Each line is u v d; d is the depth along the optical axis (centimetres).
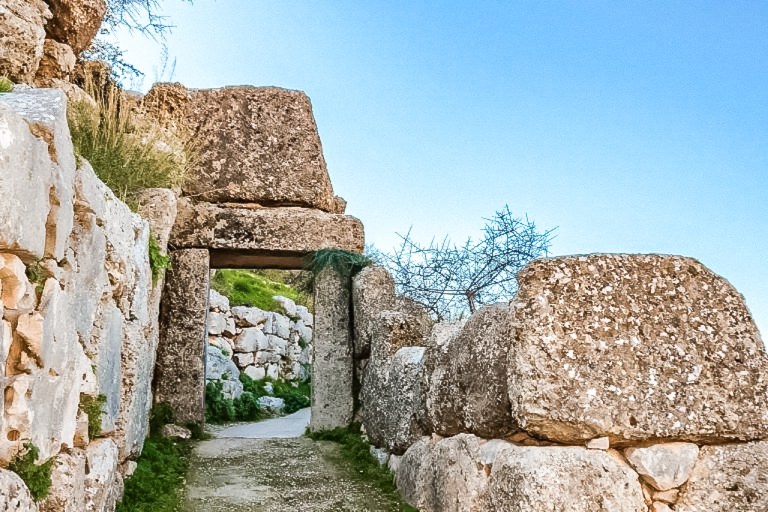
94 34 611
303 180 789
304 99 818
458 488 383
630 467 304
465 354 402
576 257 324
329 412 728
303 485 535
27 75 480
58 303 260
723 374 310
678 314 317
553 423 302
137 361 449
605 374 306
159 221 579
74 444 314
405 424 520
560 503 291
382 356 630
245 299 1443
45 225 245
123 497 427
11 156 207
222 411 1059
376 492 514
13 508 214
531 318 312
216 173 769
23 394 230
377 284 712
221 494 508
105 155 551
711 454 304
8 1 475
